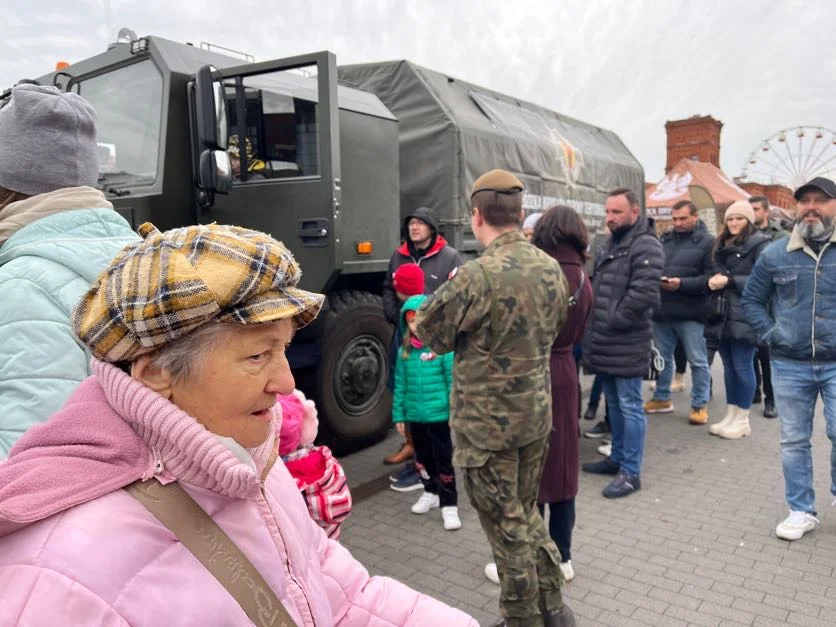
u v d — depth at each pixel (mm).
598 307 4031
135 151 3918
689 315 5395
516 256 2246
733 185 17781
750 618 2732
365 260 4555
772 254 3416
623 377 3982
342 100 4426
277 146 4004
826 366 3279
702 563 3193
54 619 676
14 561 706
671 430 5434
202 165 3453
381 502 3951
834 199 3188
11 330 1163
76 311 845
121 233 1424
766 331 3486
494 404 2209
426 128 5332
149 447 815
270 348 873
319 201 3729
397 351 3578
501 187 2305
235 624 792
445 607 1179
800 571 3104
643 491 4105
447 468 3551
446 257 4297
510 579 2254
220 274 792
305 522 1061
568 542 2943
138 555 746
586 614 2770
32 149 1350
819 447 4898
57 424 809
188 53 3996
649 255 3838
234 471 804
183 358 812
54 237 1320
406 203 5449
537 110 7801
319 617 948
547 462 2734
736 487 4156
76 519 737
